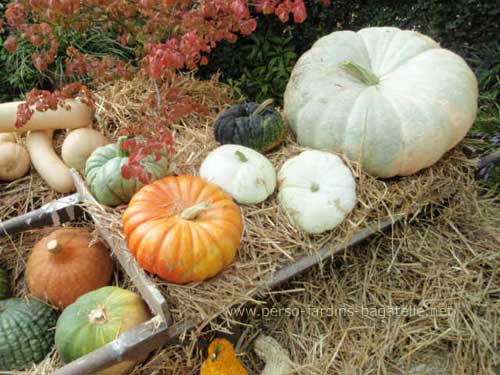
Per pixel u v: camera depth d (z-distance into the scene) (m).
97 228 1.14
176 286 0.96
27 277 1.12
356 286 1.18
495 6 1.61
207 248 0.93
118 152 1.10
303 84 1.18
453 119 1.13
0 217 1.29
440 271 1.18
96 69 1.20
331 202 1.05
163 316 0.93
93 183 1.09
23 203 1.32
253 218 1.08
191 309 0.95
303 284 1.18
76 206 1.17
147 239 0.93
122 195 1.07
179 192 0.99
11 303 1.07
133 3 1.12
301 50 1.82
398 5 1.71
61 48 1.68
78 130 1.29
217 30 1.09
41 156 1.30
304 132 1.18
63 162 1.32
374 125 1.10
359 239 1.13
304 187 1.07
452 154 1.24
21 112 1.14
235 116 1.20
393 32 1.24
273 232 1.07
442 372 1.07
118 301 1.00
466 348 1.09
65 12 1.02
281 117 1.22
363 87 1.16
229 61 1.73
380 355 1.08
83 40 1.72
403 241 1.23
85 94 1.29
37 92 1.14
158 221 0.94
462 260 1.21
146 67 1.10
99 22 1.27
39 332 1.04
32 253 1.14
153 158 1.09
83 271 1.09
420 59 1.18
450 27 1.68
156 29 1.12
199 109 1.30
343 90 1.14
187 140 1.28
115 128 1.41
